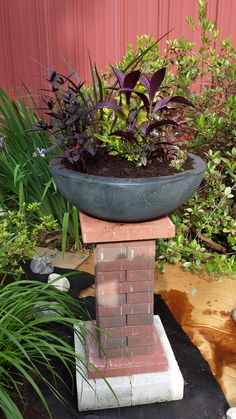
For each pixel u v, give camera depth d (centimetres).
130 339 156
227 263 216
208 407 155
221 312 207
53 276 221
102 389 153
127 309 150
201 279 232
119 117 140
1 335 145
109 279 144
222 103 242
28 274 231
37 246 263
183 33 284
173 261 239
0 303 153
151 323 154
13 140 267
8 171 261
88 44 296
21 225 209
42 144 252
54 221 213
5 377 157
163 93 247
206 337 191
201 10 243
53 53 301
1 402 127
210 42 252
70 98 136
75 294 218
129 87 134
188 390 162
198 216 240
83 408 154
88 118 135
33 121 263
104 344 155
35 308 163
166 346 171
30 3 290
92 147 134
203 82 263
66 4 288
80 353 165
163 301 214
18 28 298
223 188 231
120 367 156
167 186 119
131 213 124
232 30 279
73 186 125
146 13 282
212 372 171
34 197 263
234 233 229
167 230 134
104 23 289
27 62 306
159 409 156
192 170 132
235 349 184
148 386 155
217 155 228
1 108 269
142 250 141
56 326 191
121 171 134
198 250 224
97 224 135
